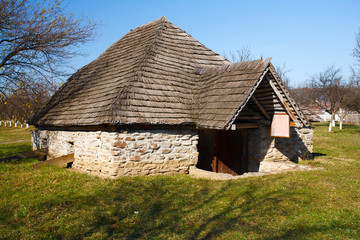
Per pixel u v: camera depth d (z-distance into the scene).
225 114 7.86
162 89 9.20
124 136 7.79
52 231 4.76
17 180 7.91
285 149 10.73
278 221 4.91
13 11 10.91
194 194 6.52
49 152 12.10
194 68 11.12
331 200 5.83
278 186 6.79
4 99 11.73
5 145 19.55
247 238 4.37
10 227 4.91
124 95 8.22
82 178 7.99
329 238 4.27
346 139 19.16
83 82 12.14
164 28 12.38
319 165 9.78
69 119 9.50
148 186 7.06
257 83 8.21
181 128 8.66
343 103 26.67
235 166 10.20
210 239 4.40
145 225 4.96
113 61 12.11
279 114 9.20
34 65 12.02
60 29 11.76
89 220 5.16
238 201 5.91
